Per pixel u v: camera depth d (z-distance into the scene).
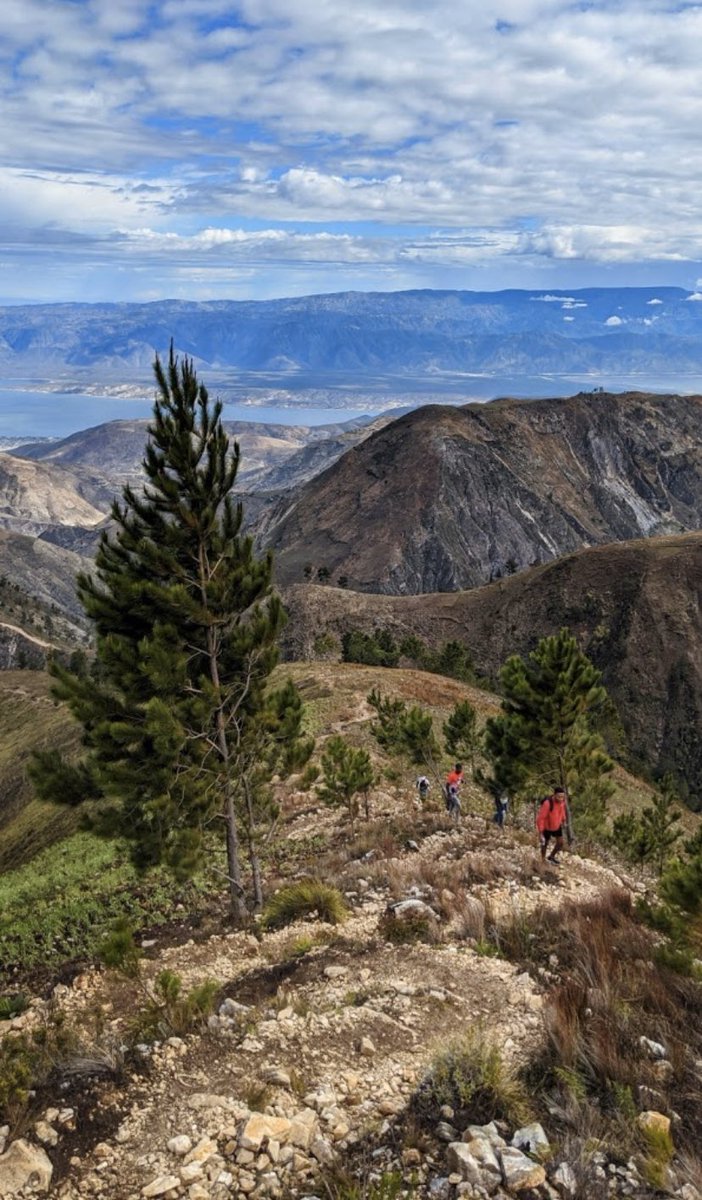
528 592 183.12
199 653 14.88
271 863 20.38
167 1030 8.73
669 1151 6.10
